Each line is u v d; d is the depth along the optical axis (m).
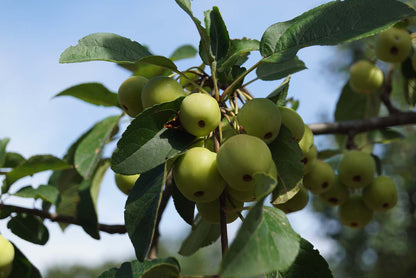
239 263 0.27
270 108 0.34
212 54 0.40
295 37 0.37
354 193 0.57
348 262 2.46
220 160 0.32
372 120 0.59
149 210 0.33
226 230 0.34
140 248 0.32
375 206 0.55
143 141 0.34
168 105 0.34
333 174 0.50
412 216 2.26
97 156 0.52
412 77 0.63
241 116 0.34
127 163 0.33
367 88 0.66
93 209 0.52
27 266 0.49
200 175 0.33
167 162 0.32
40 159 0.50
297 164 0.35
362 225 0.56
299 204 0.43
